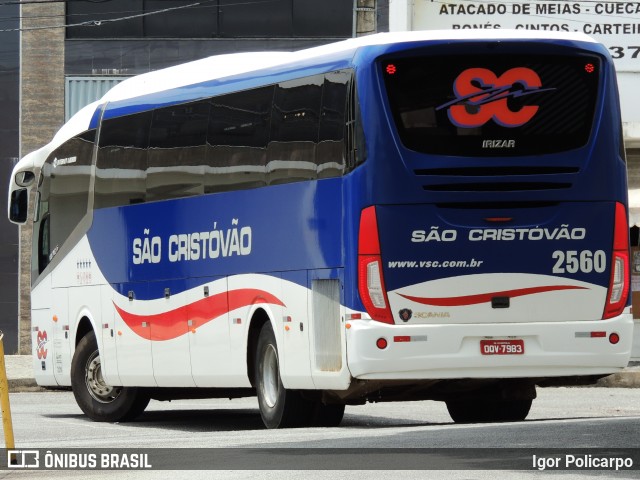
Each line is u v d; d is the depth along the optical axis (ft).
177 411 127.24
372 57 83.20
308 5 209.46
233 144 95.50
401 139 82.84
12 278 211.00
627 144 161.89
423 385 85.40
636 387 153.69
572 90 84.74
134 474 65.46
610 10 163.43
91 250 113.50
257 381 93.56
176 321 101.96
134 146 107.65
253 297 92.84
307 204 87.40
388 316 82.48
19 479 65.77
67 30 211.61
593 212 84.99
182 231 100.99
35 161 125.39
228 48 209.77
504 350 83.56
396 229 82.58
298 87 89.30
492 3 163.32
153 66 210.18
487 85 83.71
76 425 107.65
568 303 84.64
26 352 210.59
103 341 111.65
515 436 74.28
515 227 83.76
